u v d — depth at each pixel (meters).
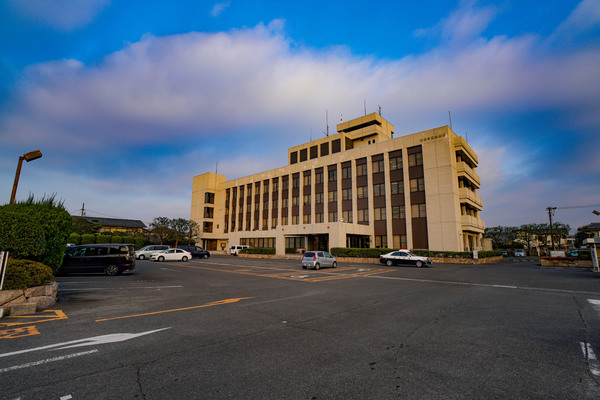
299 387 3.63
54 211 10.44
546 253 62.62
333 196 42.88
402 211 35.94
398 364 4.38
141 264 26.27
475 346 5.22
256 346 5.14
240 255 44.19
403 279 16.34
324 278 16.69
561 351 4.99
